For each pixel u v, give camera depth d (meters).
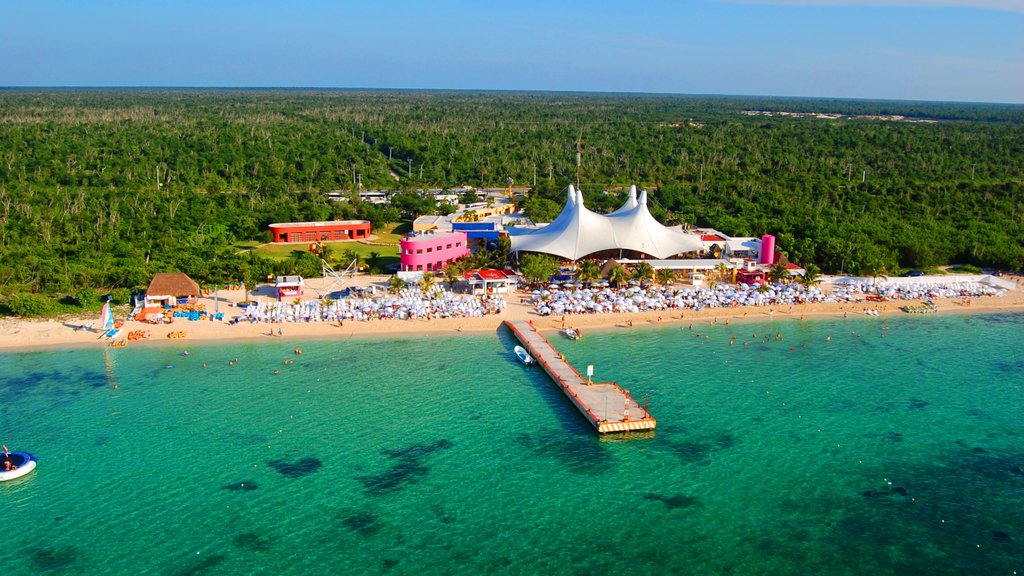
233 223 178.00
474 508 68.50
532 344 108.88
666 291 132.75
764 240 146.38
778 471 75.19
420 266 145.12
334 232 178.00
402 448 79.25
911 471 75.38
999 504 69.56
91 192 194.88
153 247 151.38
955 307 131.25
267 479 73.06
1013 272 150.00
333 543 63.38
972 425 85.56
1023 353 109.25
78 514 67.25
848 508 68.88
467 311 121.88
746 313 126.38
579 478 73.62
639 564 60.91
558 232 149.50
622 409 86.62
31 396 90.75
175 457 76.94
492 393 93.75
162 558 61.44
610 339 113.75
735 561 61.38
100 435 81.31
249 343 110.06
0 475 72.25
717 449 79.56
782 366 103.38
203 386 94.62
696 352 108.50
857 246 150.88
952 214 183.00
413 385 95.81
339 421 85.38
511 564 60.81
